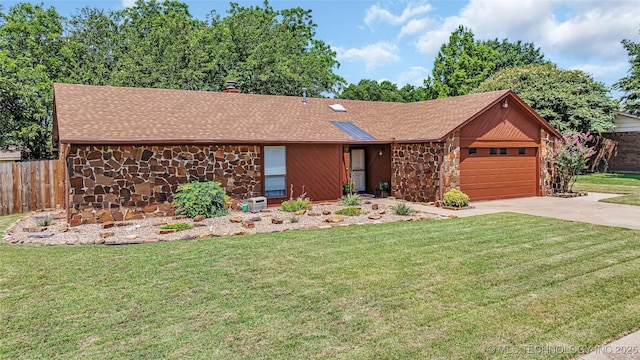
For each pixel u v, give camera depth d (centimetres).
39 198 1480
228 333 440
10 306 527
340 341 420
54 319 484
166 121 1338
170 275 641
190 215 1187
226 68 2869
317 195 1537
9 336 443
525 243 828
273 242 864
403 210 1223
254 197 1384
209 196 1209
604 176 2427
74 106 1288
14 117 2139
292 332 441
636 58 2775
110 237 936
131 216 1190
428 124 1609
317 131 1549
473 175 1532
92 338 434
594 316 473
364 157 1848
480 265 673
